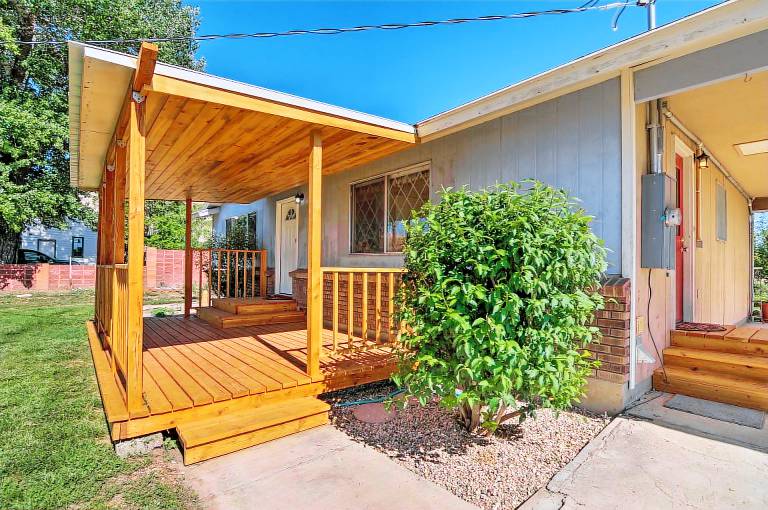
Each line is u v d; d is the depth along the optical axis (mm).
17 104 12641
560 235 2672
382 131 4172
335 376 3773
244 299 7293
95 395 3902
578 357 2834
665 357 4105
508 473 2562
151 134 3943
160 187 6863
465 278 2752
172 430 3109
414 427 3289
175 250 16672
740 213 8016
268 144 4289
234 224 12273
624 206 3539
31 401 3715
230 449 2848
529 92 3949
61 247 21703
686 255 5016
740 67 2959
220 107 3232
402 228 5680
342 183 6750
